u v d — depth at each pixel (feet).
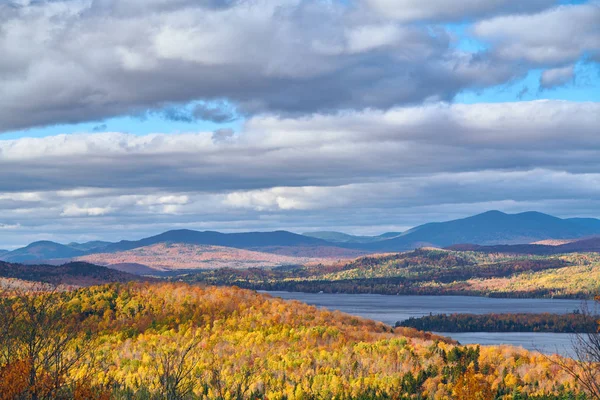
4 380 85.35
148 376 153.17
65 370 90.74
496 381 187.52
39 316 94.12
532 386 186.50
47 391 87.56
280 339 266.36
